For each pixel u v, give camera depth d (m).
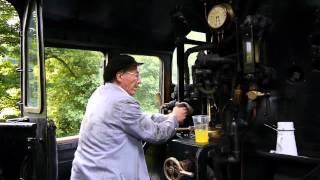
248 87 2.09
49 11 2.62
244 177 2.03
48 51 3.01
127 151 1.74
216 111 2.22
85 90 3.26
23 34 2.56
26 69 2.55
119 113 1.70
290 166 1.91
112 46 3.17
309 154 1.85
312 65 1.84
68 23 2.81
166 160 2.00
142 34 3.38
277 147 1.92
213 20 2.12
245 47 1.97
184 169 1.90
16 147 2.13
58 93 3.29
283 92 2.00
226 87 2.12
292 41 1.94
